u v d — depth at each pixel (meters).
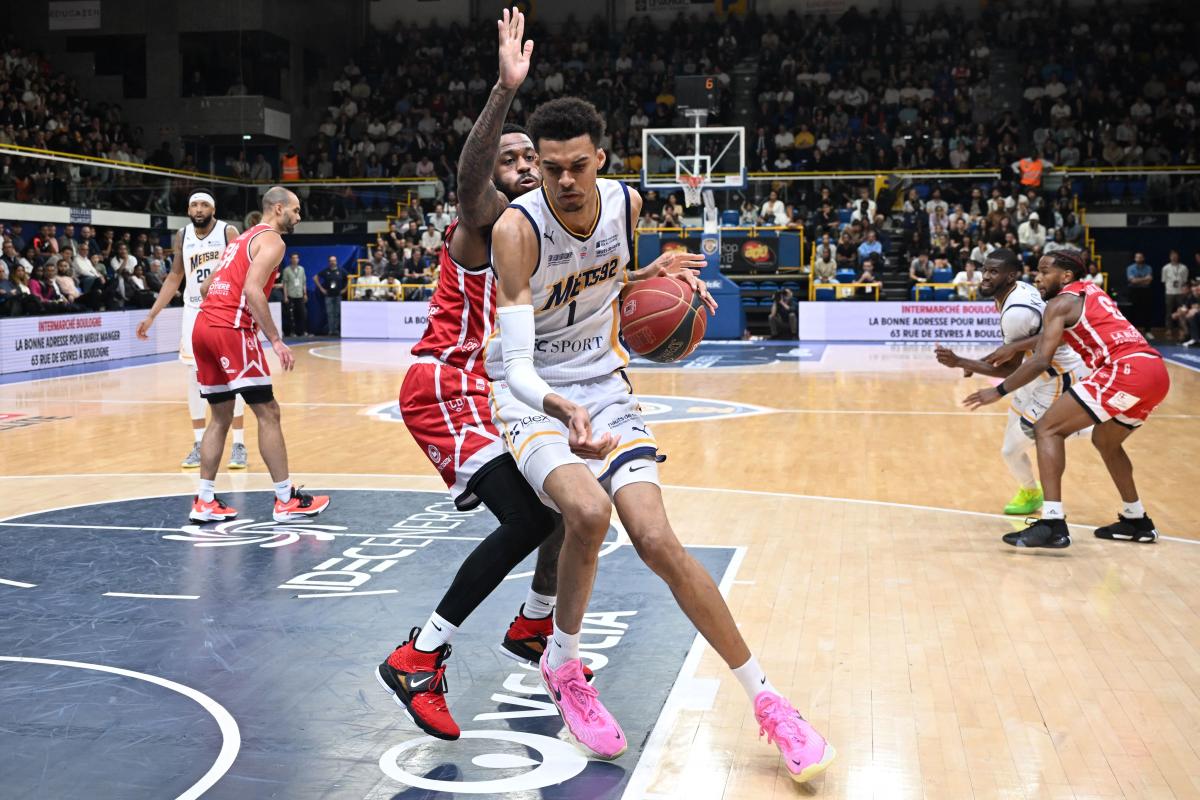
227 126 23.66
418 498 6.29
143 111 23.98
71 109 22.28
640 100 24.83
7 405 10.87
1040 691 3.31
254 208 22.91
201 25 23.59
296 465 7.44
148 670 3.47
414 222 21.77
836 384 12.49
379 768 2.76
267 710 3.14
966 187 21.19
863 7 26.11
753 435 8.73
